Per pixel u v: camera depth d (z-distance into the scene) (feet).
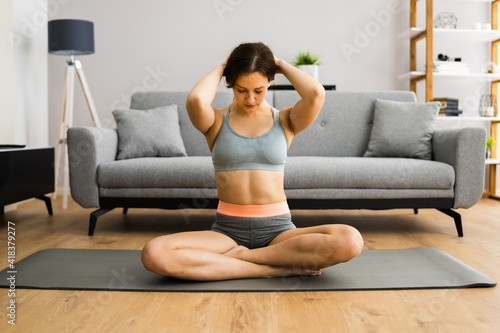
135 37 14.42
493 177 13.33
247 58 4.64
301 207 7.91
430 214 10.38
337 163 7.92
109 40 14.42
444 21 14.21
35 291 4.88
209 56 14.47
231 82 4.78
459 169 7.85
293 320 4.10
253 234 5.22
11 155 8.50
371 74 14.52
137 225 8.96
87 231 8.29
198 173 7.84
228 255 5.19
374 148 9.38
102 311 4.31
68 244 7.20
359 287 4.94
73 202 12.07
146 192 7.98
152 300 4.59
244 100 4.85
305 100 4.92
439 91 14.46
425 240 7.54
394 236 7.88
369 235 7.98
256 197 5.16
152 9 14.38
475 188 7.86
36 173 9.52
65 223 9.10
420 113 9.23
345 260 4.88
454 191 7.91
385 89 14.56
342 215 10.32
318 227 5.08
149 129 9.39
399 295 4.76
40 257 6.21
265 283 5.05
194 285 4.97
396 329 3.91
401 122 9.25
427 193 7.88
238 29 14.43
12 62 10.99
